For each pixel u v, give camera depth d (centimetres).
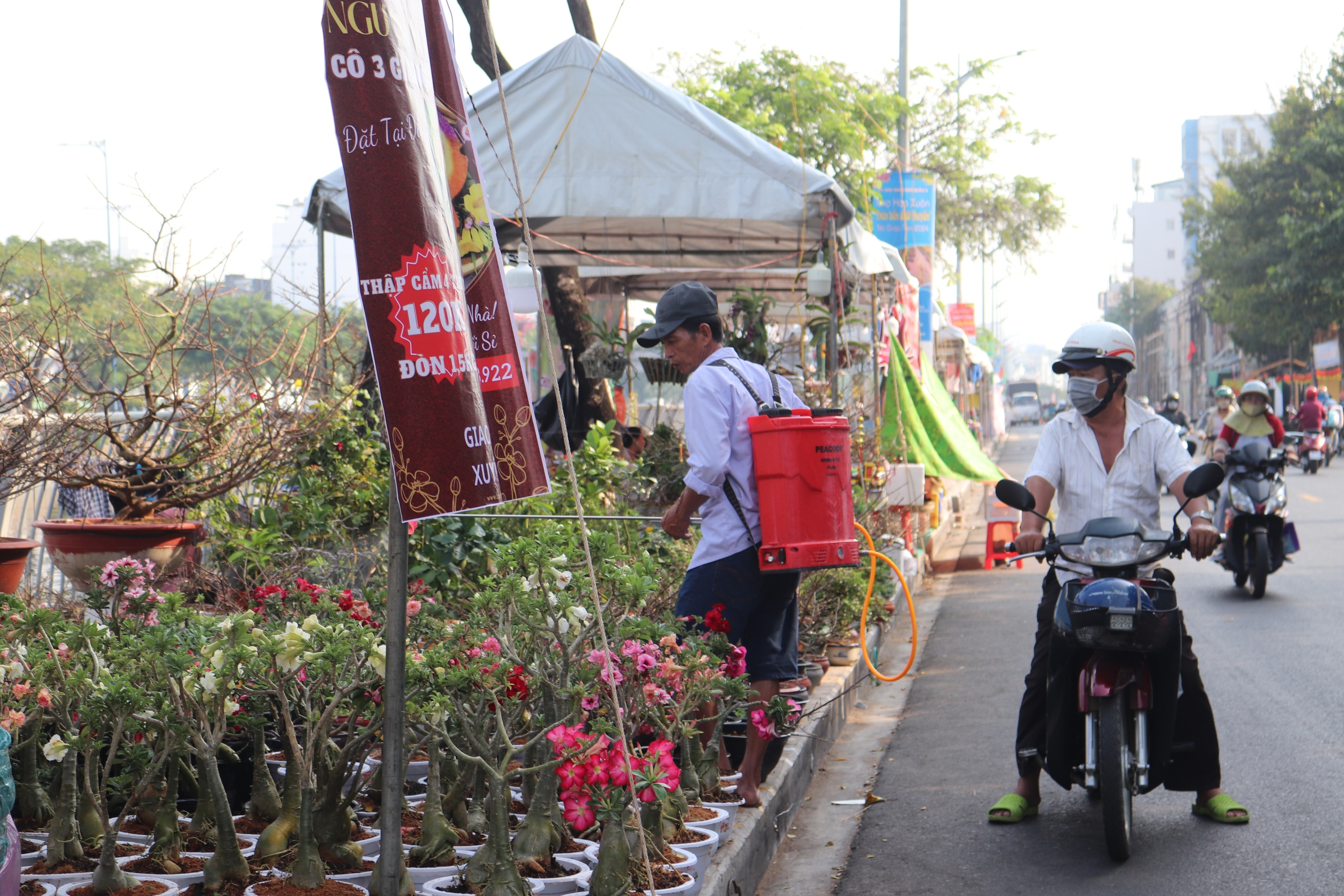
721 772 469
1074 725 466
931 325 1748
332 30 259
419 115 265
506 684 347
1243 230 4600
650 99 830
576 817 309
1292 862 441
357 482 683
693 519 498
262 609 448
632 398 1222
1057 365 462
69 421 595
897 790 553
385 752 295
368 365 754
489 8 772
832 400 883
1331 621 955
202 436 652
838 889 433
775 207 827
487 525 566
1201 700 477
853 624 748
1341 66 4316
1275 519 1073
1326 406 3428
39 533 816
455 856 350
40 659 347
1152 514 466
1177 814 502
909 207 1747
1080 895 419
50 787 379
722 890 373
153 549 636
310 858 321
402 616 292
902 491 1180
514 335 295
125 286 651
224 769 408
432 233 263
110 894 312
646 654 348
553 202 834
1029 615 1026
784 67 2133
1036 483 468
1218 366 7350
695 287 442
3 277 592
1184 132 10756
